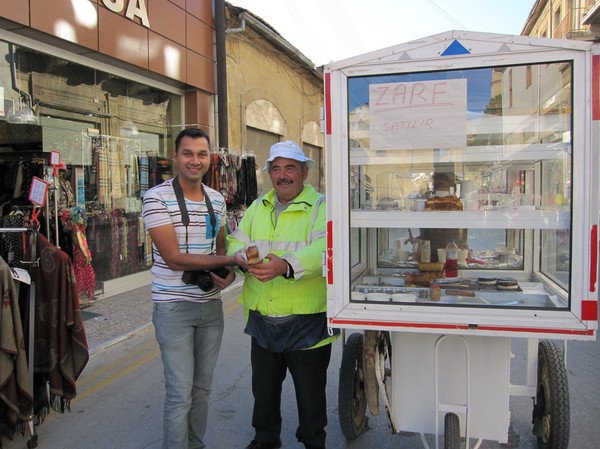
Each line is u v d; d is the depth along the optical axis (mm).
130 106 7641
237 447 3133
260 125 11547
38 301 3115
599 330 5504
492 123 2174
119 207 7145
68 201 6000
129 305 6395
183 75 8180
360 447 3125
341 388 3002
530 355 2939
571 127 1971
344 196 2225
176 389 2568
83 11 6039
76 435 3299
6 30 5430
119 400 3828
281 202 2846
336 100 2186
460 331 2152
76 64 6473
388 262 2676
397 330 2215
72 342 3127
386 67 2135
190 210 2658
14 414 2893
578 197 1977
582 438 3209
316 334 2682
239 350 4891
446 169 2326
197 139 2633
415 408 2535
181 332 2604
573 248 2002
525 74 2094
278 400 2951
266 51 11656
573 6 23969
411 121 2176
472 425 2461
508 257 2607
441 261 2623
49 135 5996
